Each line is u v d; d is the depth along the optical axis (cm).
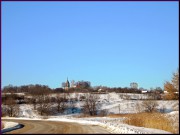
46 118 9775
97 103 13762
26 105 13888
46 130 3869
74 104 14075
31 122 6725
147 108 10738
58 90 18212
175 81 6650
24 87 17950
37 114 13188
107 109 12862
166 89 6888
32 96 15400
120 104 13525
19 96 15575
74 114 12794
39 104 13512
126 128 3597
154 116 4647
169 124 4028
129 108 12788
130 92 17262
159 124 3938
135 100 14050
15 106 12938
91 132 3384
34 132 3512
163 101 10362
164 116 4759
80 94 16188
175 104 7425
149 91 16312
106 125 4575
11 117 11456
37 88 17712
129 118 5050
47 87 18200
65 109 13600
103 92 17462
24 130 3947
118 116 9375
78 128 4216
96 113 12700
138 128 3706
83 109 13050
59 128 4278
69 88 19762
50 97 14750
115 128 3828
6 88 17050
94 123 5638
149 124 4047
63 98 14625
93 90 18800
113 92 17212
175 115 5062
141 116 4662
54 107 13600
